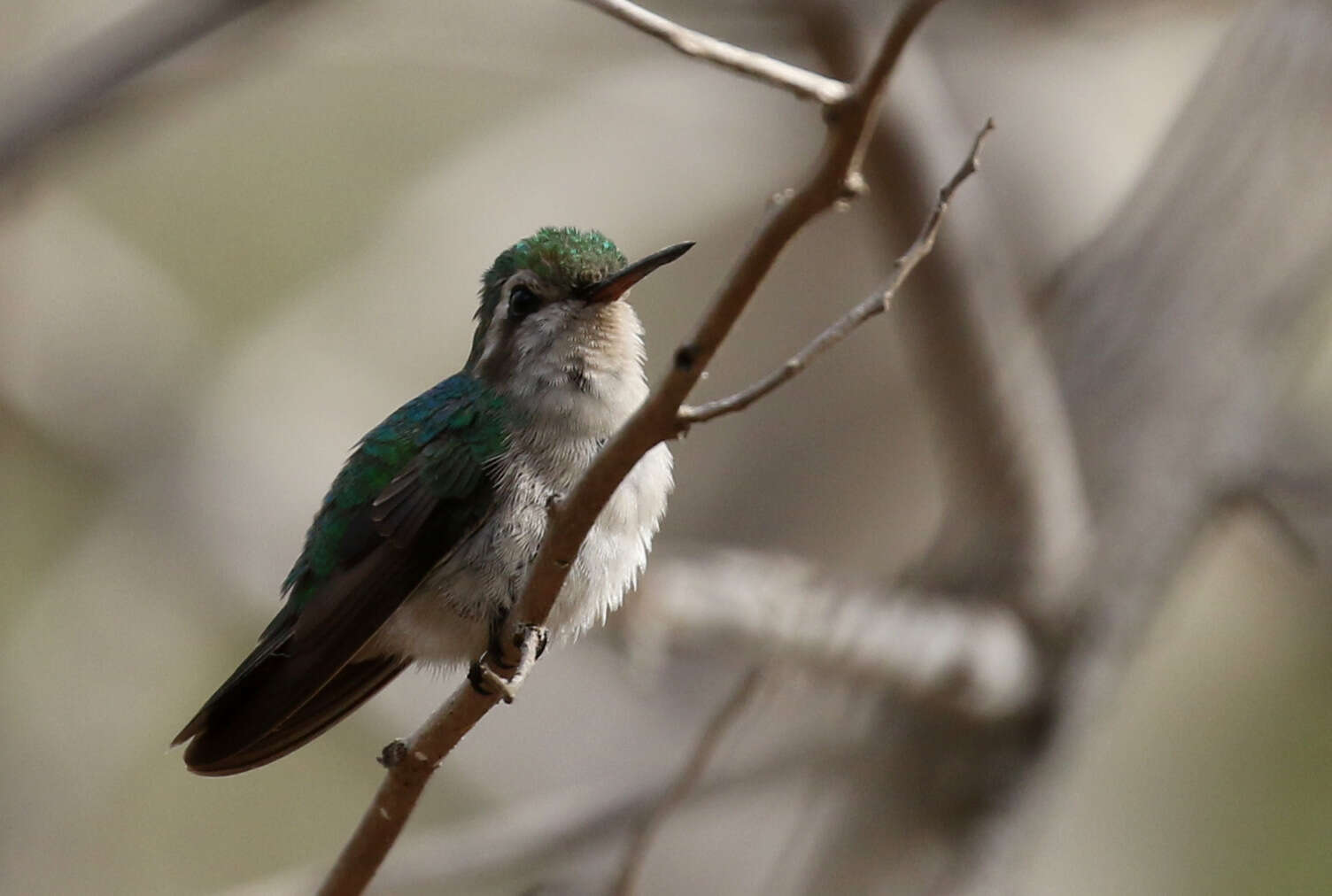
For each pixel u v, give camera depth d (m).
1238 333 11.30
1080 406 11.19
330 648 6.81
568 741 12.64
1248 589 14.48
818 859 10.65
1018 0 12.88
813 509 14.87
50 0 14.26
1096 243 12.07
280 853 14.80
